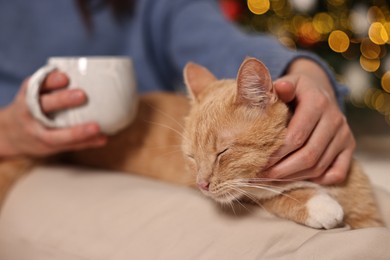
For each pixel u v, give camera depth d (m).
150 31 0.93
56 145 0.65
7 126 0.69
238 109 0.54
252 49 0.69
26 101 0.63
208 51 0.80
